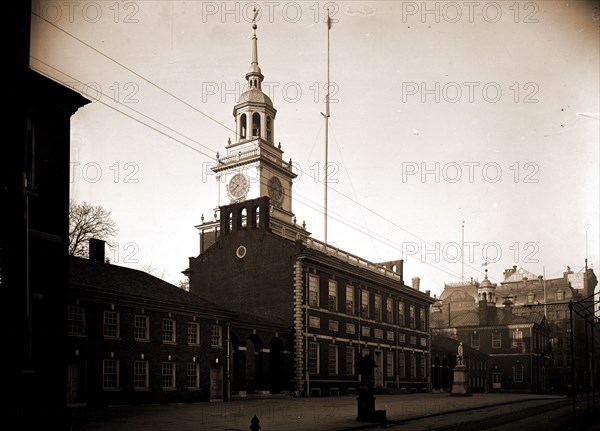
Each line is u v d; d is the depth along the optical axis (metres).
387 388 64.75
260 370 49.88
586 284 109.88
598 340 98.31
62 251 23.42
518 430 25.23
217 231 82.12
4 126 21.09
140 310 37.84
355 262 67.44
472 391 92.94
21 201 21.47
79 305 34.16
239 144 81.88
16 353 20.77
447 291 125.06
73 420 26.25
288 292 55.00
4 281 20.70
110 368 35.69
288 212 82.38
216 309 43.53
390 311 70.75
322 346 56.56
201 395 41.34
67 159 24.12
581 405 48.38
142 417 27.92
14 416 20.48
